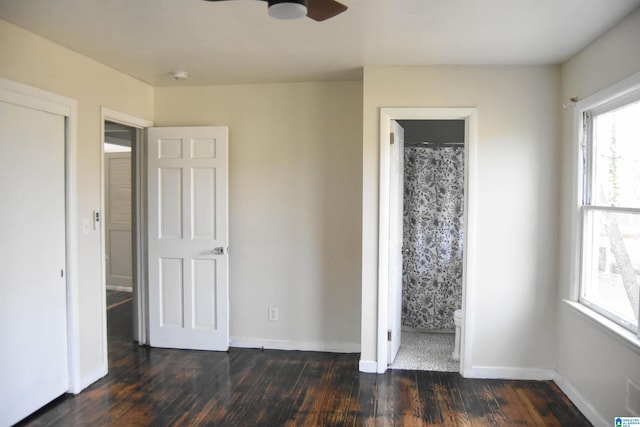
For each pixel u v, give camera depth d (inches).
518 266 139.3
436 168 183.3
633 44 97.8
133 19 104.1
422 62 136.4
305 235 164.9
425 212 184.5
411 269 187.0
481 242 139.9
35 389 116.3
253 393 129.7
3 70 105.3
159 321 168.4
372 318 144.9
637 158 99.7
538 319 139.3
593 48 116.2
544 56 128.6
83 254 132.3
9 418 108.7
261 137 165.8
